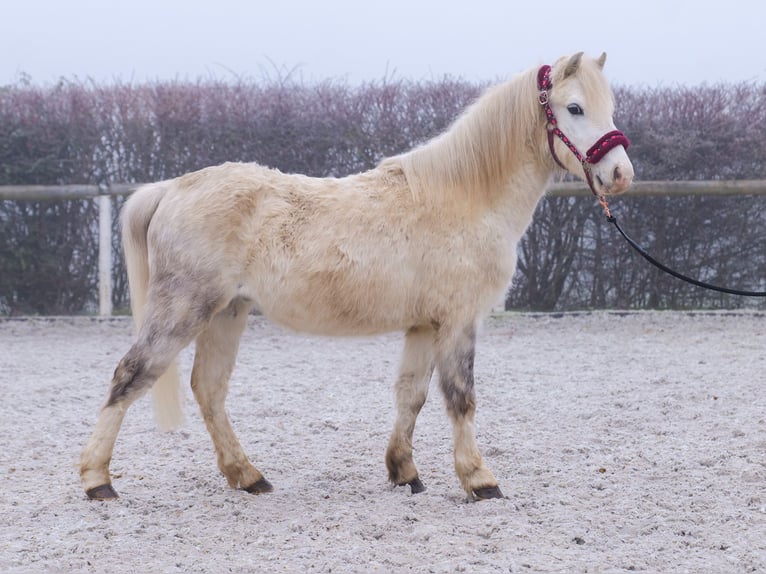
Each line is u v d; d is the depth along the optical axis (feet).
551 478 16.35
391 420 21.03
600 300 38.40
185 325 14.74
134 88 37.86
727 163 37.76
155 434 19.89
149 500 15.12
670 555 12.53
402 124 37.70
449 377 15.21
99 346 31.42
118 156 37.88
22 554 12.55
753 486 15.62
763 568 12.05
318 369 27.17
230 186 14.96
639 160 37.91
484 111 15.62
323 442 19.30
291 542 13.05
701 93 38.01
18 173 37.55
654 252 37.86
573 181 37.32
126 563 12.28
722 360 27.68
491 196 15.49
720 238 37.86
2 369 27.14
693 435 19.17
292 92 38.27
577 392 23.54
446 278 15.15
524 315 36.55
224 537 13.33
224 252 14.74
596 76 15.16
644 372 26.08
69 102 37.55
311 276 14.78
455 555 12.49
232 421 21.06
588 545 13.00
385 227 15.06
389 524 13.74
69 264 37.60
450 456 18.20
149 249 15.25
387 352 30.09
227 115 37.63
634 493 15.33
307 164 38.04
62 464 17.49
